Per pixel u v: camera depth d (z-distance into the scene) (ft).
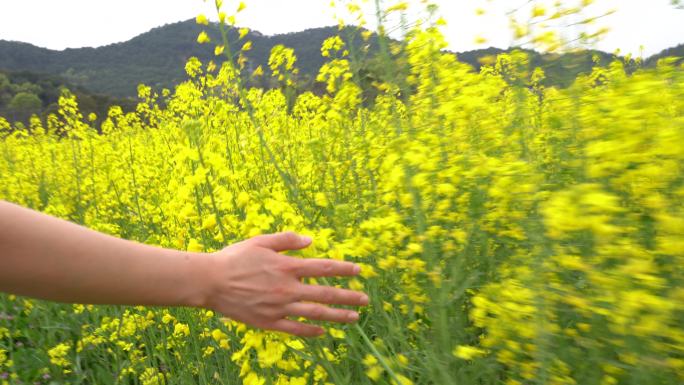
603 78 6.59
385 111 8.75
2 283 3.28
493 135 6.51
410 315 5.57
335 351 6.17
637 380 3.69
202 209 6.72
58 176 21.18
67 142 24.53
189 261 3.61
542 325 3.93
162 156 17.97
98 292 3.41
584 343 4.09
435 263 5.18
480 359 4.80
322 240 4.76
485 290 5.01
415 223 6.08
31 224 3.27
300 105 14.53
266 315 3.68
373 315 6.53
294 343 5.01
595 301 3.87
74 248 3.34
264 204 5.31
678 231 3.57
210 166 5.68
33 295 3.36
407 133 6.47
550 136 6.19
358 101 8.52
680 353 3.72
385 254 5.54
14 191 19.76
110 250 3.44
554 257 3.99
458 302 5.72
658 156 4.00
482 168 5.54
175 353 9.09
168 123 19.88
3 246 3.17
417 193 5.57
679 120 3.85
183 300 3.60
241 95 7.36
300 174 8.71
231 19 7.46
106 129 27.22
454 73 6.91
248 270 3.64
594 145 4.02
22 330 12.02
